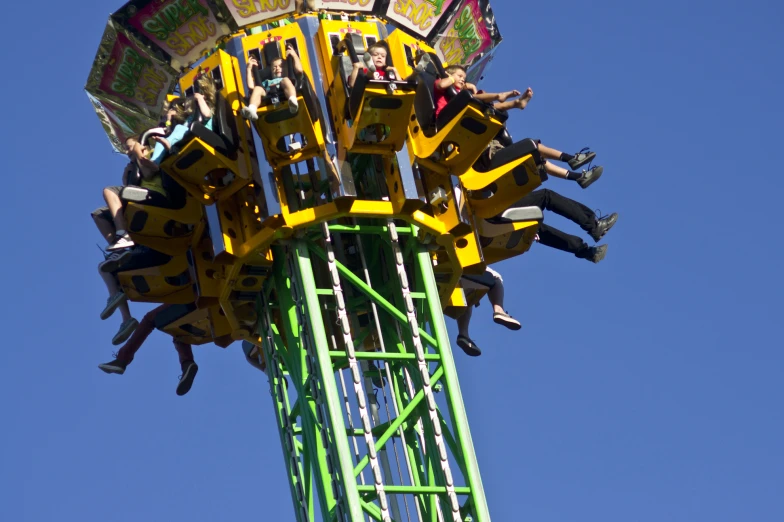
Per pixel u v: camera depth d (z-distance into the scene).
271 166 31.22
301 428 32.69
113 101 34.94
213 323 34.41
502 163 33.09
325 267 33.53
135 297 34.56
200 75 32.72
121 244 33.78
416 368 31.80
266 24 33.00
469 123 31.42
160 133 32.38
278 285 32.16
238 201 31.97
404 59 32.16
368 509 29.08
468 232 32.19
